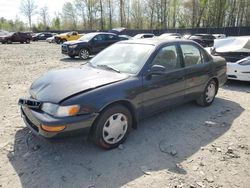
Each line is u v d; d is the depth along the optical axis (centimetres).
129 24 6712
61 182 319
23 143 404
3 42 3422
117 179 325
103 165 353
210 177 333
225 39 936
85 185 314
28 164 352
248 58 780
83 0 6869
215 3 5300
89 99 350
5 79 881
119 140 398
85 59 1556
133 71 420
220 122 505
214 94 606
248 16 5441
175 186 313
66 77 401
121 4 6612
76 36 3631
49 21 7731
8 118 501
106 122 374
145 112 431
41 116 344
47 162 358
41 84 396
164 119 510
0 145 396
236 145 415
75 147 395
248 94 712
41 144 402
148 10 6300
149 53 441
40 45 3134
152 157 375
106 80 387
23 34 3566
